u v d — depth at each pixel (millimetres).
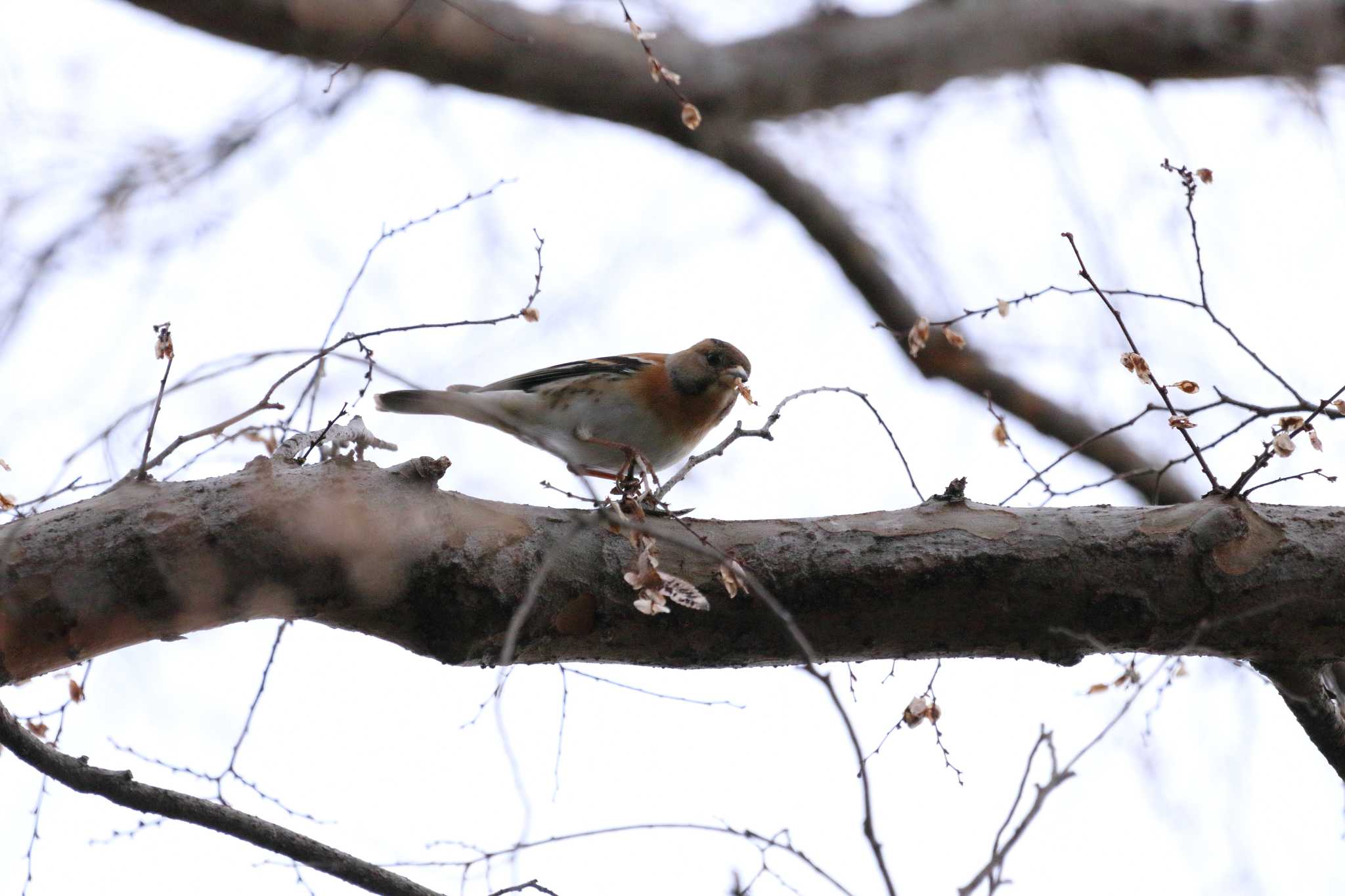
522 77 15258
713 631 7488
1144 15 15852
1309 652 7656
